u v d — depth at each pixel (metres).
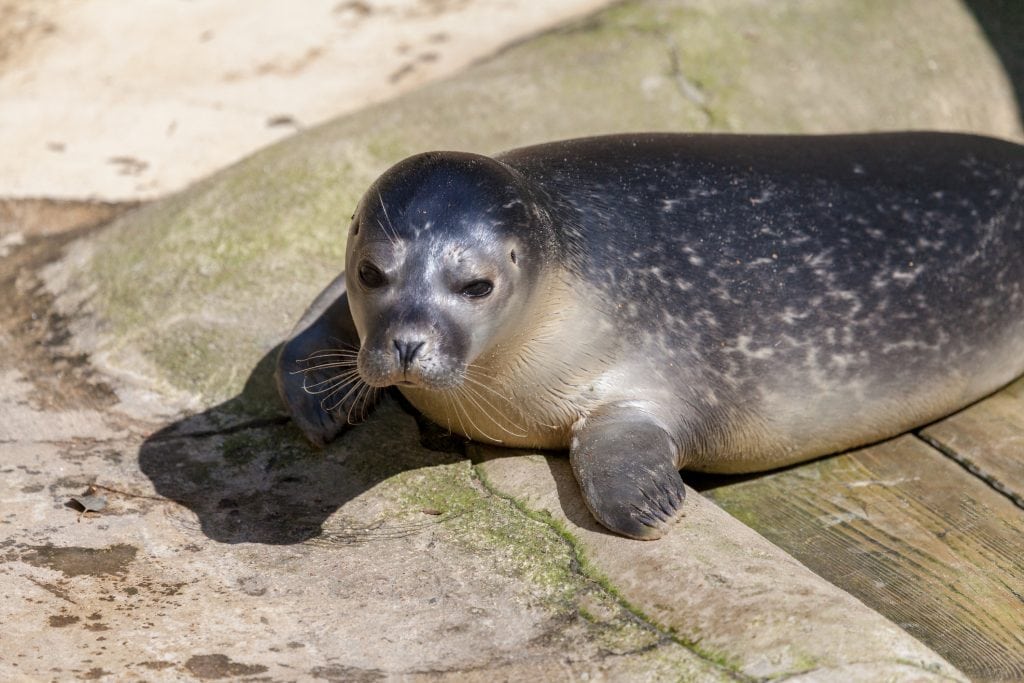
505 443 17.14
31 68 29.38
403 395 18.55
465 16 31.06
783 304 17.27
